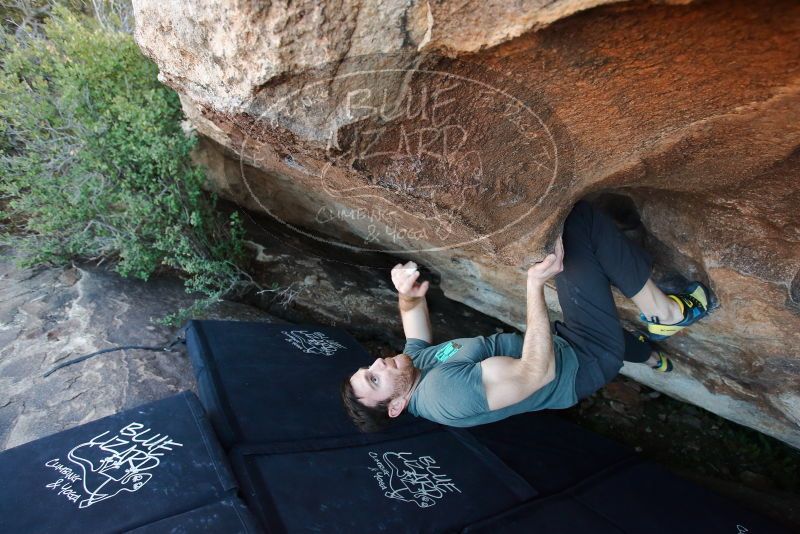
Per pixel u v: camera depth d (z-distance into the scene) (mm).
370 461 2350
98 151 2855
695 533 2363
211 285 3424
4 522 1590
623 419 3537
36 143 2963
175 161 2883
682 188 1728
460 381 1907
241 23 1119
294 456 2188
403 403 2080
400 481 2285
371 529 1977
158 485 1769
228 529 1648
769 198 1619
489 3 951
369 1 1032
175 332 3000
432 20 1014
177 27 1313
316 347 3094
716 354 2650
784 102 1121
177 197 3094
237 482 1872
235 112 1359
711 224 1890
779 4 850
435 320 3842
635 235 2402
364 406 2152
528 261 1811
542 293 1849
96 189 2891
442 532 2066
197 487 1789
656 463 2885
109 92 2953
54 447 1878
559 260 1779
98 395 2518
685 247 2090
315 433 2389
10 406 2408
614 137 1354
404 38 1076
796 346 2174
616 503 2488
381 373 2070
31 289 3064
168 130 3004
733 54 998
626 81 1131
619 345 2053
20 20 3580
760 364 2434
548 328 1846
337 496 2064
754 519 2490
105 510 1655
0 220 3441
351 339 3373
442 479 2385
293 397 2561
